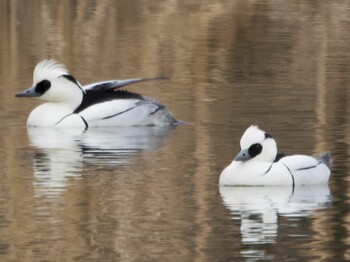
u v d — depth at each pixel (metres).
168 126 19.61
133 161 16.52
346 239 12.26
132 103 20.02
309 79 23.72
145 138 18.59
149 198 14.12
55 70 20.17
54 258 11.66
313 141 17.61
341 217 13.15
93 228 12.77
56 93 19.98
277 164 14.71
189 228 12.74
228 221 13.04
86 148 17.69
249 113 20.12
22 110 21.09
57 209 13.62
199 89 22.77
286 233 12.53
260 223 12.93
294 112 20.16
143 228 12.77
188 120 19.83
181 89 22.89
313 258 11.62
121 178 15.30
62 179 15.26
